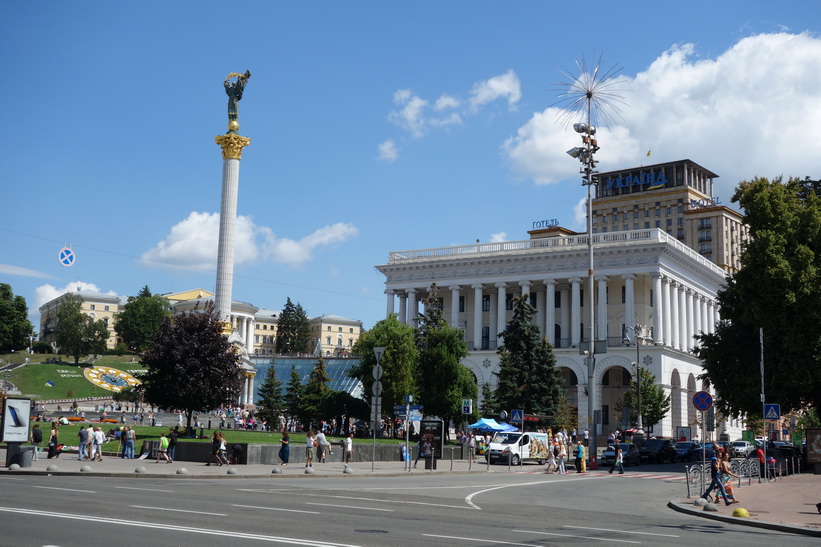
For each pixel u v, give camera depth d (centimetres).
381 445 5322
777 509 2706
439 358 8562
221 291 9875
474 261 11688
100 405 13500
